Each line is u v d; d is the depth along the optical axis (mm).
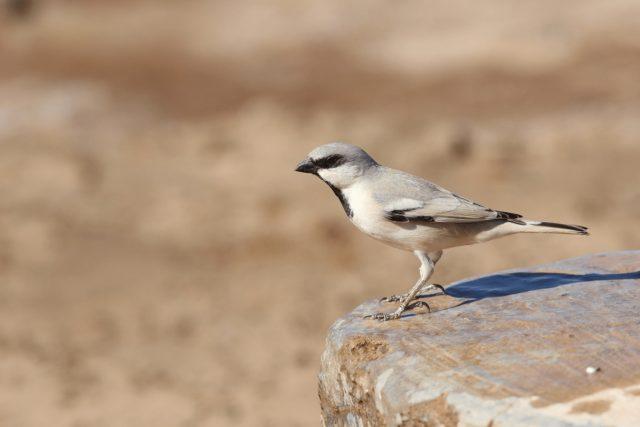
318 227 18219
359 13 37625
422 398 5277
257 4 39656
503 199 19453
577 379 5168
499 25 34031
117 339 14375
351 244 17656
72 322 14945
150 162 22875
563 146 22906
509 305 6520
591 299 6469
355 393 5910
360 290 15742
